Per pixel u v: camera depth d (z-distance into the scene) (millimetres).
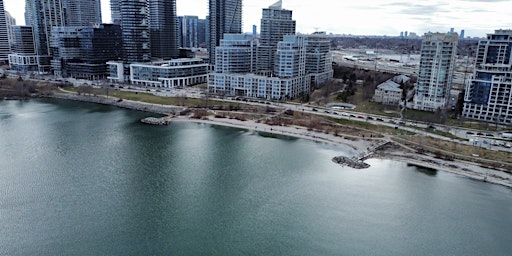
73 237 140875
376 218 159375
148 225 150500
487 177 197000
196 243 140250
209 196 174875
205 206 166000
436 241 145000
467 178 197125
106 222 151375
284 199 173625
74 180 187375
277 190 182000
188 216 157875
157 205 165750
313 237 145500
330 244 141250
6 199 166500
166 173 198875
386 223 156000
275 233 147625
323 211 163750
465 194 180500
